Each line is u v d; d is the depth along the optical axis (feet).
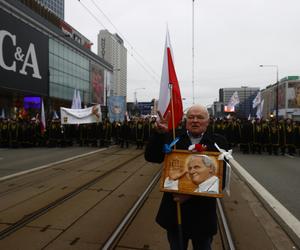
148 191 26.76
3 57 106.73
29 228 17.67
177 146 10.11
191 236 9.62
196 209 9.59
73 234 16.89
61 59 159.63
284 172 38.01
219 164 9.32
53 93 149.59
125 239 16.35
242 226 18.78
